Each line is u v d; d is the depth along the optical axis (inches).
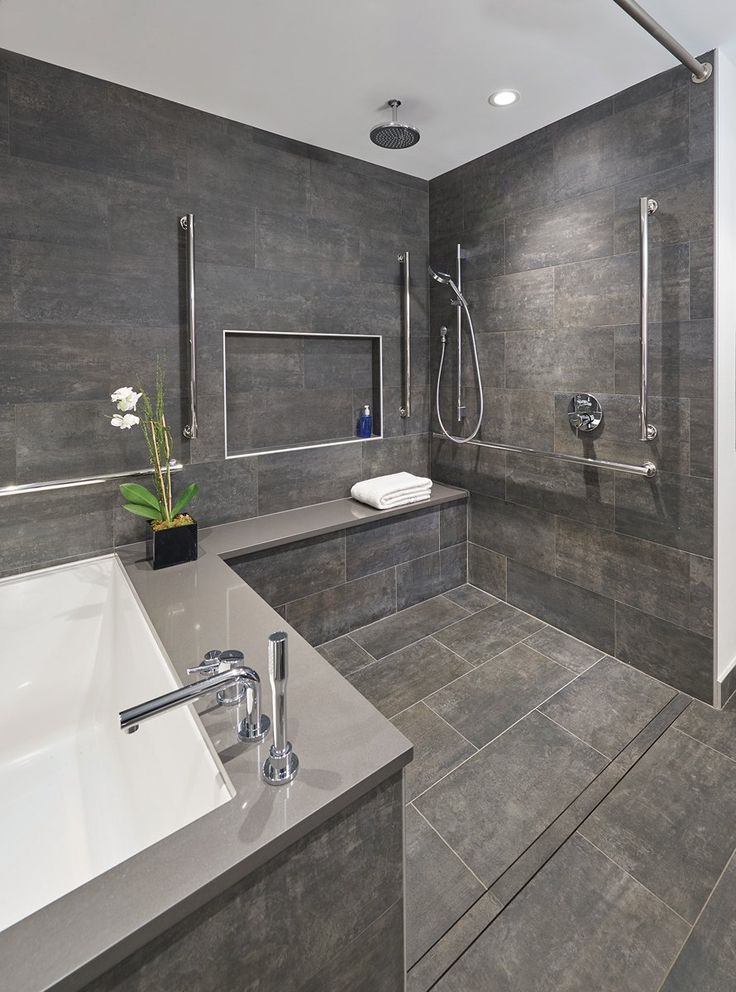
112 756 79.7
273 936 36.4
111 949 28.8
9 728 80.6
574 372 99.6
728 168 79.1
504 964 52.0
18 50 73.4
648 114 83.6
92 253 82.4
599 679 94.7
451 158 111.3
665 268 84.3
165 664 58.2
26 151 76.0
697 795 70.6
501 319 111.7
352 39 72.3
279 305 102.7
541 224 101.3
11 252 76.1
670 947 52.9
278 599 98.7
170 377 92.0
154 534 81.8
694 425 83.8
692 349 82.5
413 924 55.6
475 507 124.7
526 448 110.0
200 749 46.4
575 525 104.3
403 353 123.4
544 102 89.7
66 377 82.2
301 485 112.0
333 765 41.1
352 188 110.3
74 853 63.6
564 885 59.3
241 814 36.7
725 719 84.4
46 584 82.4
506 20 68.8
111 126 82.2
